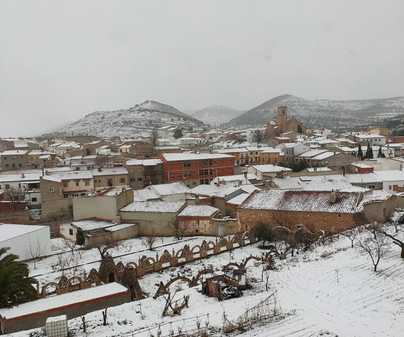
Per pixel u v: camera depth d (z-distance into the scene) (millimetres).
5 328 29391
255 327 27391
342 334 26031
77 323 29547
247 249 58156
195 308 31453
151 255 58625
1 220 76625
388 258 39500
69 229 70000
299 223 63250
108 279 44719
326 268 38938
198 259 54500
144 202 76938
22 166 132625
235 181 96750
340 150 147375
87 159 132750
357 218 59562
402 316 27891
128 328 28125
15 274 34844
